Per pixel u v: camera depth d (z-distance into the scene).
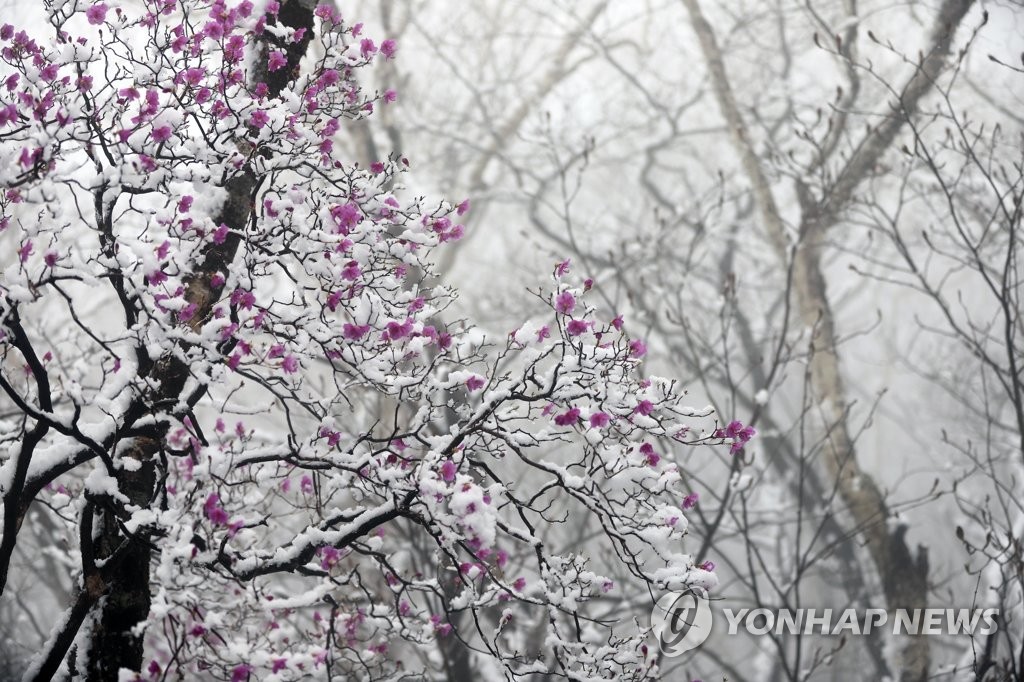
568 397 6.30
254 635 8.05
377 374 6.66
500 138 19.48
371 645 8.52
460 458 6.36
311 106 7.10
